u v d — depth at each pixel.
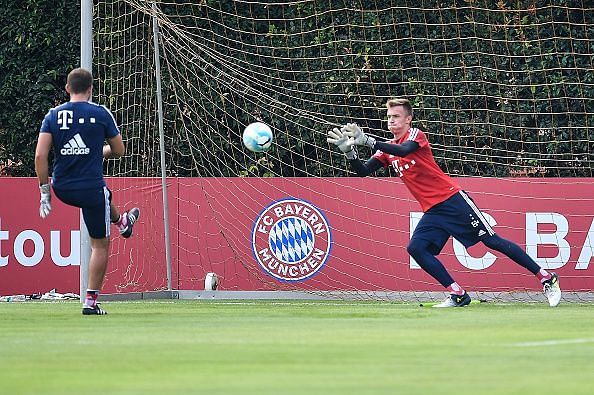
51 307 41.16
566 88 62.16
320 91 62.16
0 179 51.94
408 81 62.28
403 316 34.91
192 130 59.53
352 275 51.56
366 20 62.44
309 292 51.69
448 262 50.84
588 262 50.22
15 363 20.84
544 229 50.50
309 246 51.91
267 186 52.12
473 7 60.78
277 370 19.73
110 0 56.69
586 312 37.34
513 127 60.69
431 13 62.53
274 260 51.97
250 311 38.19
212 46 62.72
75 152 34.22
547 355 22.28
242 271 52.12
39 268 51.97
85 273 43.16
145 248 50.91
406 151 40.16
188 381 18.19
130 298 49.34
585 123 61.81
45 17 66.38
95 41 56.47
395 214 51.41
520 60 62.38
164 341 25.34
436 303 45.38
